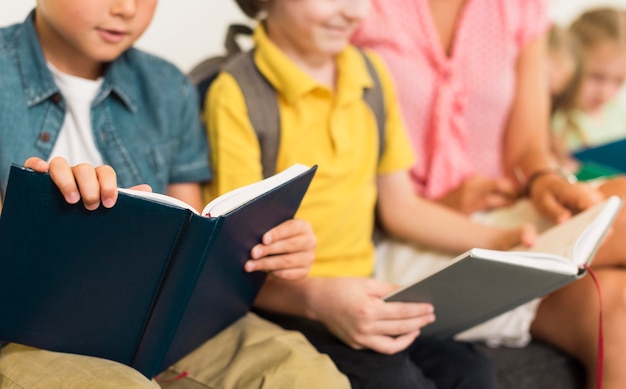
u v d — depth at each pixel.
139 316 0.85
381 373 1.01
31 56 1.01
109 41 0.98
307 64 1.26
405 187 1.37
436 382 1.08
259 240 0.94
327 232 1.25
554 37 1.78
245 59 1.24
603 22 1.82
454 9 1.50
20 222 0.77
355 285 1.07
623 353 1.16
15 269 0.80
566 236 1.10
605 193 1.32
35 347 0.86
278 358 0.93
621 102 1.88
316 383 0.89
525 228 1.25
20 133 0.99
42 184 0.76
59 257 0.80
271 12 1.25
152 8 1.00
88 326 0.85
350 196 1.26
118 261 0.81
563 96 1.81
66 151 1.04
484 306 1.05
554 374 1.23
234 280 0.95
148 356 0.88
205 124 1.23
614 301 1.18
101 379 0.79
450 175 1.49
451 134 1.49
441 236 1.34
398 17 1.47
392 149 1.35
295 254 0.99
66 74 1.04
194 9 1.34
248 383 0.92
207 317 0.95
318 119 1.25
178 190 1.17
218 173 1.19
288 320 1.17
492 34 1.52
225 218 0.81
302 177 0.91
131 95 1.09
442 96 1.47
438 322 1.11
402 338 1.05
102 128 1.06
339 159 1.25
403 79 1.46
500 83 1.52
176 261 0.82
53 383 0.80
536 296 1.05
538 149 1.54
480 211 1.45
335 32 1.21
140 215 0.78
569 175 1.47
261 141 1.20
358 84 1.28
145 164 1.10
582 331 1.21
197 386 0.95
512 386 1.18
